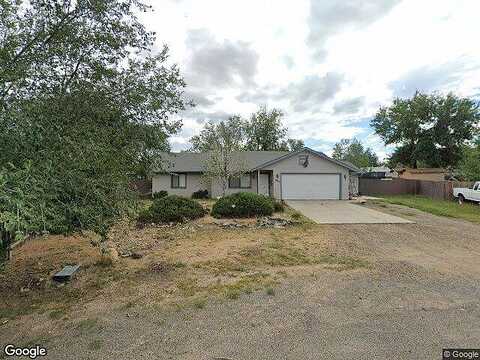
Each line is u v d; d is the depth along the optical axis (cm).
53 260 674
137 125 623
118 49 564
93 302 457
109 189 422
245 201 1220
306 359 299
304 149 2014
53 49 489
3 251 381
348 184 2041
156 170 754
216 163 2003
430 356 300
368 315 395
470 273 571
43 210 295
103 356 309
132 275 571
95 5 504
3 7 435
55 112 405
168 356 307
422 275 560
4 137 309
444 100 3083
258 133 4097
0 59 412
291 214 1282
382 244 810
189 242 834
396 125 3356
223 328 366
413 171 3200
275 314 402
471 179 2058
